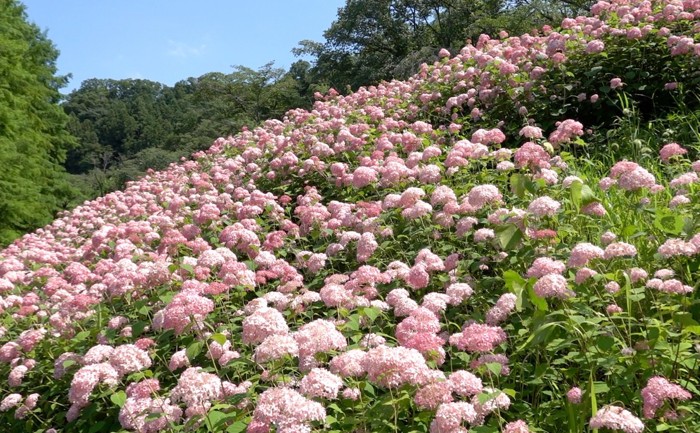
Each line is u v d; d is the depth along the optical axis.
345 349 3.40
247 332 3.29
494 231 4.21
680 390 2.58
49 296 6.24
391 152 7.17
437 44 37.44
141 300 5.04
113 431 4.06
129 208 10.55
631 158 6.49
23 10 29.97
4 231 19.50
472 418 2.54
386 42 39.94
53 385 5.02
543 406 3.11
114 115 95.44
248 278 4.60
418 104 10.25
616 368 3.01
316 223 6.02
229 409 3.26
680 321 2.89
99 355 3.96
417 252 4.90
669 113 7.45
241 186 9.23
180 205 7.90
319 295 4.28
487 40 11.40
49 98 30.33
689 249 3.25
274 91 48.41
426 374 2.72
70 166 86.12
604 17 9.57
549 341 3.14
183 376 3.12
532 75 8.37
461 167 5.73
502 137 5.87
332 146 8.76
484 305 4.01
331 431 2.88
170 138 68.62
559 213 4.44
